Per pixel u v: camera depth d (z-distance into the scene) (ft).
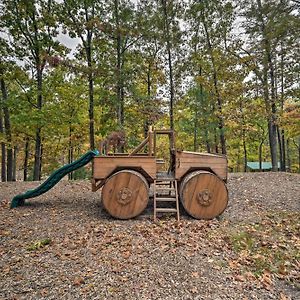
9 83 42.91
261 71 40.96
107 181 17.99
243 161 80.07
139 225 16.69
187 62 44.09
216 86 43.27
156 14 40.27
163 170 22.72
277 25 31.94
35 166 40.83
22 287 9.80
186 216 18.65
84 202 22.52
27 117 35.86
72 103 43.93
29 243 14.01
